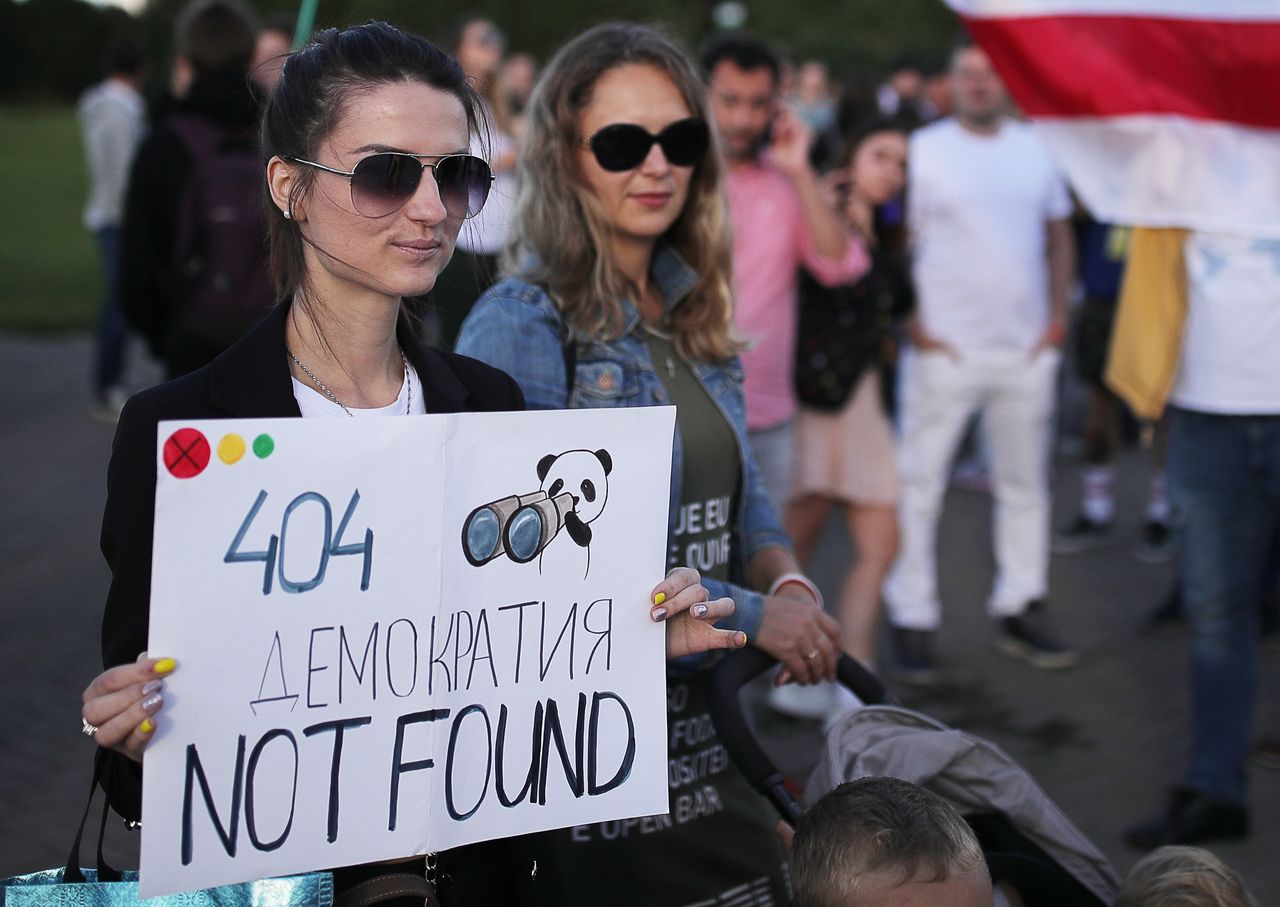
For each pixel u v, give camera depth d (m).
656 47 2.39
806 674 2.21
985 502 7.41
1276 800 3.90
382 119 1.57
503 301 2.25
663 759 1.79
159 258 4.34
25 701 4.48
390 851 1.60
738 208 4.03
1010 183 4.76
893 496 4.34
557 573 1.70
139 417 1.57
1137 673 4.94
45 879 1.63
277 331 1.67
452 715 1.64
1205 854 2.03
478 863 1.80
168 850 1.47
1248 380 3.45
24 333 11.89
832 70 25.03
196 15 4.27
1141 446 8.54
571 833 2.17
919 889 1.62
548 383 2.22
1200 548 3.59
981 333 4.80
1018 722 4.49
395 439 1.56
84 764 4.04
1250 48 3.42
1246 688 3.60
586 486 1.71
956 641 5.28
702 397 2.40
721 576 2.41
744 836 2.39
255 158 4.21
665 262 2.47
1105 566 6.27
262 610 1.50
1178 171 3.51
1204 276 3.51
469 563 1.63
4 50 44.66
